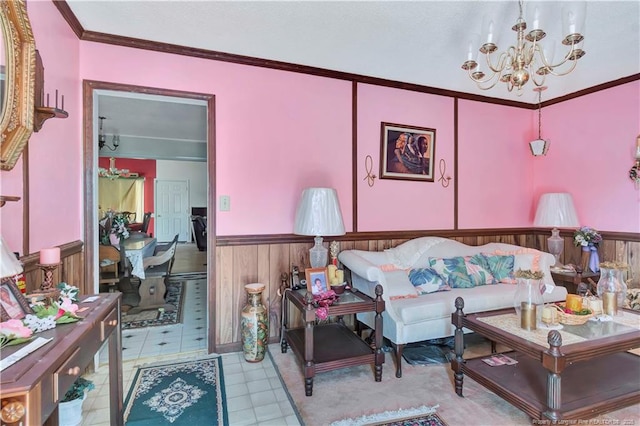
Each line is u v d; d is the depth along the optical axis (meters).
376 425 1.75
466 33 2.35
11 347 0.98
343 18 2.17
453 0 1.96
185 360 2.51
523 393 1.71
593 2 1.98
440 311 2.47
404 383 2.18
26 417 0.80
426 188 3.46
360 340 2.49
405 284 2.69
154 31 2.33
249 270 2.76
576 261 3.59
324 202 2.44
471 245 3.68
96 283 2.39
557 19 2.12
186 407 1.90
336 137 3.06
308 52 2.65
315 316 2.09
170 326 3.23
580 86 3.43
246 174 2.75
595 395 1.68
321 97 3.00
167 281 4.16
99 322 1.30
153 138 6.09
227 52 2.64
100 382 2.17
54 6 1.90
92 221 2.36
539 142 3.68
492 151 3.80
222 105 2.68
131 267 3.94
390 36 2.40
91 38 2.34
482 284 3.03
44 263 1.40
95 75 2.36
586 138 3.51
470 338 2.86
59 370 0.95
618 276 2.16
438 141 3.51
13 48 1.34
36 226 1.67
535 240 4.01
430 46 2.55
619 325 1.90
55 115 1.64
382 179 3.26
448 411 1.87
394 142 3.30
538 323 1.90
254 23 2.22
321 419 1.80
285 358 2.55
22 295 1.19
